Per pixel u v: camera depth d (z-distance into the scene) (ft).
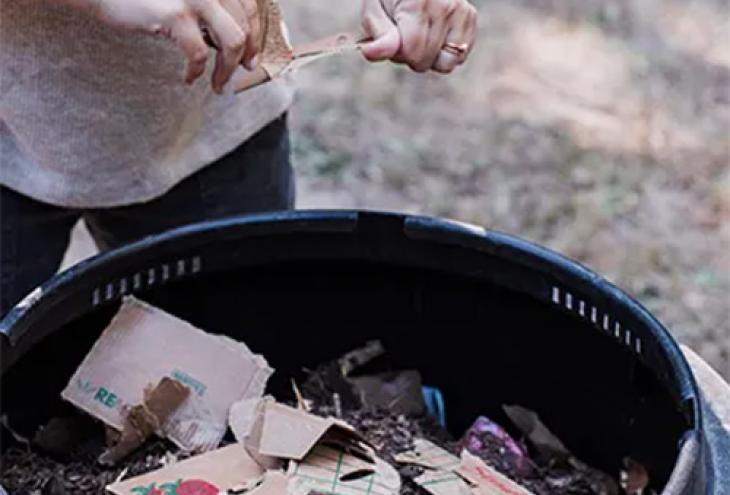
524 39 12.80
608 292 4.09
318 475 3.75
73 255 8.83
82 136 4.63
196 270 4.52
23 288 5.00
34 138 4.63
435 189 9.96
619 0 13.67
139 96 4.59
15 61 4.47
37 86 4.52
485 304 4.58
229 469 3.84
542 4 13.62
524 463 4.37
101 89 4.53
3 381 4.23
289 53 4.01
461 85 11.73
